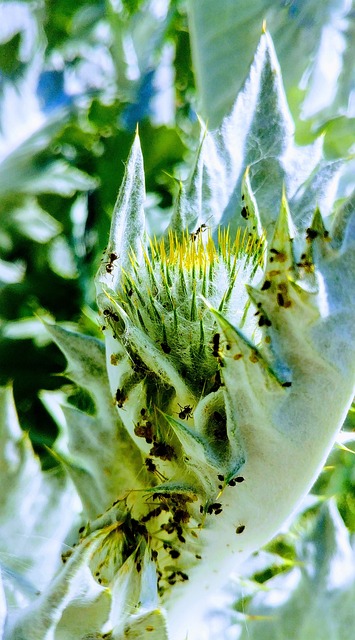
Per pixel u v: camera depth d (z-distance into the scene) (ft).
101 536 0.62
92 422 0.74
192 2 1.27
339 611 0.86
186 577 0.67
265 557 0.89
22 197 1.38
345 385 0.57
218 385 0.63
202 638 0.82
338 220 0.56
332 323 0.55
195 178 0.82
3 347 1.23
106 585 0.64
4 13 1.55
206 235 0.82
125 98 1.51
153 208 1.32
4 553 0.77
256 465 0.60
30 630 0.56
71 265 1.35
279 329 0.56
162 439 0.66
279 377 0.56
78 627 0.57
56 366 1.24
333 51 1.30
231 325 0.55
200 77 1.28
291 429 0.58
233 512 0.62
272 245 0.55
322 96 1.30
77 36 1.63
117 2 1.64
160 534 0.67
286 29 1.26
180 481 0.63
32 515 0.85
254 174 0.86
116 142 1.40
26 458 0.86
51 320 1.26
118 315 0.66
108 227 1.36
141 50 1.64
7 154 1.44
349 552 0.88
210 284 0.68
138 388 0.66
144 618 0.57
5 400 0.85
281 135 0.86
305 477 0.60
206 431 0.61
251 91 0.87
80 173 1.42
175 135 1.36
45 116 1.53
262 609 0.86
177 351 0.66
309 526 0.89
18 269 1.33
